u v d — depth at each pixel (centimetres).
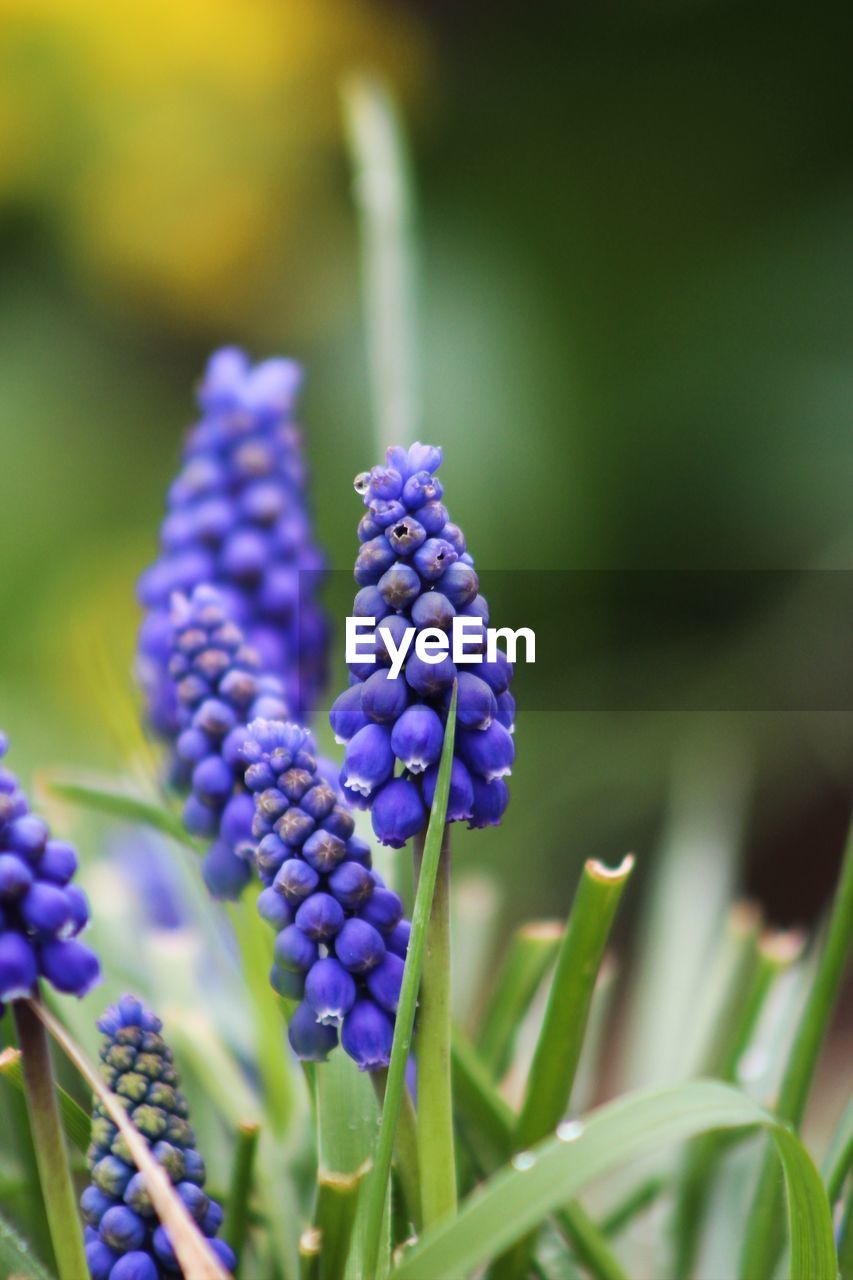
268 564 189
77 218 490
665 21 522
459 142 531
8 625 443
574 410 490
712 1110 95
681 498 488
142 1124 107
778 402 484
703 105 522
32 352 493
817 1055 141
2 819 95
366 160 233
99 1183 106
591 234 519
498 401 482
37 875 97
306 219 506
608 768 423
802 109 514
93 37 472
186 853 177
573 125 529
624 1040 357
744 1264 144
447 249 510
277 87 496
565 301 509
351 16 503
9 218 494
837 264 493
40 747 355
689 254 513
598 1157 90
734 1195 167
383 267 219
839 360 485
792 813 470
